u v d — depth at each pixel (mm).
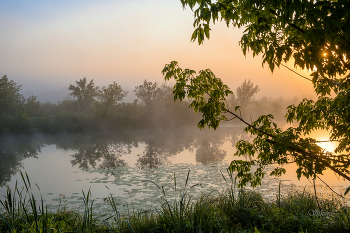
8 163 13953
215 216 3980
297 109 3432
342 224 3543
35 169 12297
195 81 4070
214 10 2205
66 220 4234
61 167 12727
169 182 9227
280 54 2115
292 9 1722
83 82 46750
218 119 3891
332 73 2246
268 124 4090
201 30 2293
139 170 11664
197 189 8047
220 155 15969
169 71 4035
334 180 8805
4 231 3424
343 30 1932
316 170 3182
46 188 8812
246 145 4328
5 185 9375
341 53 2205
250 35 2373
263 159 4117
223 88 4082
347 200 6207
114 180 9805
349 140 3045
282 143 3199
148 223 3977
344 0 1718
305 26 2318
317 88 3334
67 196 7723
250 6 2094
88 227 3158
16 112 34312
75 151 18438
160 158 15023
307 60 2047
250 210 4332
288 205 4844
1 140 25859
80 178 10297
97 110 37344
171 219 3746
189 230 3393
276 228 3721
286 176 9516
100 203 6852
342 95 2607
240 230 3768
